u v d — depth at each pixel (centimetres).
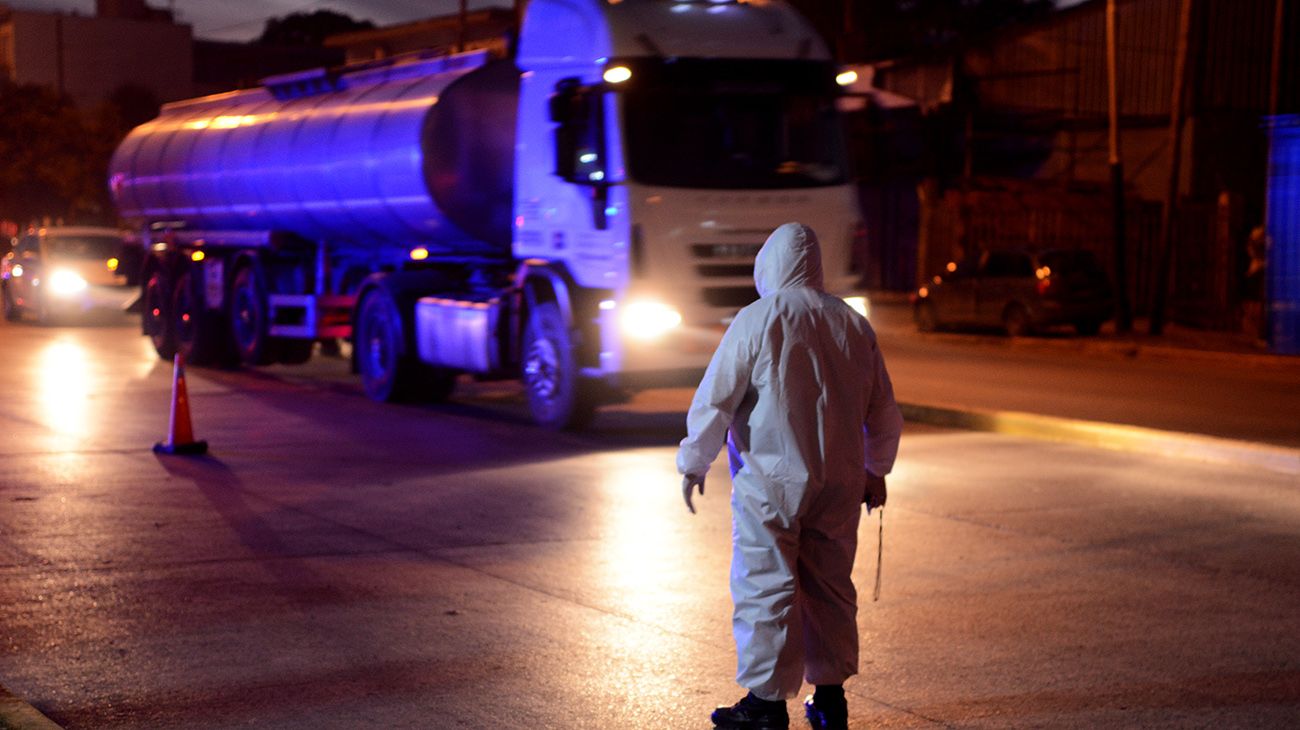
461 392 2092
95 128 7575
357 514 1135
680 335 1505
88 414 1756
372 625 808
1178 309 3559
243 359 2348
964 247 3903
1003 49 4797
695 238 1502
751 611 595
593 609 845
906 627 812
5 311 3678
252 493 1223
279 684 699
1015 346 3094
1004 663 744
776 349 587
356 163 1911
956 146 4881
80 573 923
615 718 654
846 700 668
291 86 2250
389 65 2000
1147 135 4422
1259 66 4541
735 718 604
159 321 2544
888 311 4294
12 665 727
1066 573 949
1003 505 1190
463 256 1856
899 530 1085
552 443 1545
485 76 1770
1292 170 2739
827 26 5603
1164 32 4425
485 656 749
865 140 5106
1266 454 1395
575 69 1547
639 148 1484
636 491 1248
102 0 11481
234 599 864
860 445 600
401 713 657
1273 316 2733
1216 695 692
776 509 588
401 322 1875
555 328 1619
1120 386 2202
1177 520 1132
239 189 2270
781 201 1532
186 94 11344
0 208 7306
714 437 596
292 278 2311
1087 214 4028
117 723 641
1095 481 1312
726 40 1521
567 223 1576
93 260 3428
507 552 1001
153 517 1112
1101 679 717
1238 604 871
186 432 1451
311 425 1686
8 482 1262
